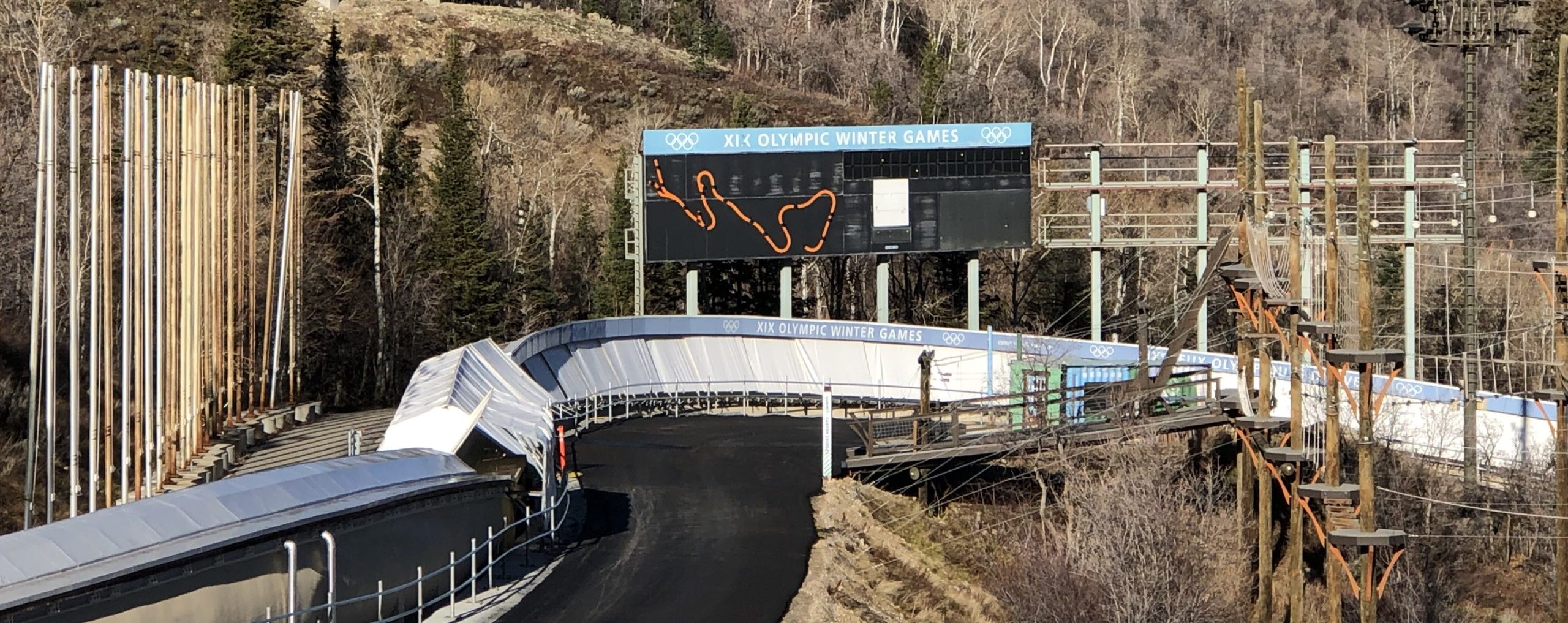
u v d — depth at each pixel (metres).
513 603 30.97
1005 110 125.44
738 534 38.09
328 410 62.88
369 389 71.62
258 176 66.94
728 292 86.94
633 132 112.62
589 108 129.12
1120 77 138.88
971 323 67.12
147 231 39.25
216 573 24.45
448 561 30.80
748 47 149.88
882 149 65.31
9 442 43.00
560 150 115.44
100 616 22.47
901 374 64.56
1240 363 46.88
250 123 50.59
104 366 37.44
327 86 76.44
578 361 56.97
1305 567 51.41
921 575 39.38
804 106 137.62
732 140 64.56
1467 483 53.47
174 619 23.62
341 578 27.03
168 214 41.06
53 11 80.50
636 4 158.75
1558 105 43.84
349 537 27.44
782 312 66.50
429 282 75.75
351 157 79.44
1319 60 163.75
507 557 34.53
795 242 65.00
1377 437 55.09
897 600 36.78
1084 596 38.22
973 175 65.69
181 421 42.22
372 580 27.89
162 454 40.62
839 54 148.62
